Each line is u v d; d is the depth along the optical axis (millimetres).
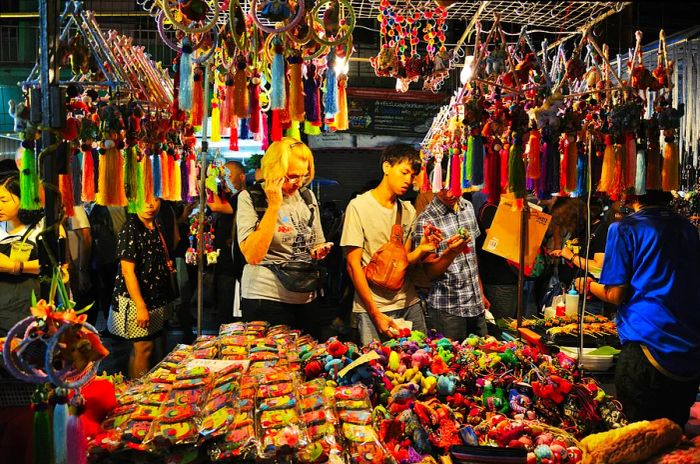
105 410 1768
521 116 2537
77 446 1416
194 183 3199
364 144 9523
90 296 4992
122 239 3779
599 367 2902
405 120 7191
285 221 3035
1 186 2945
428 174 4090
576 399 2141
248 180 6859
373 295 3178
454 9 2986
